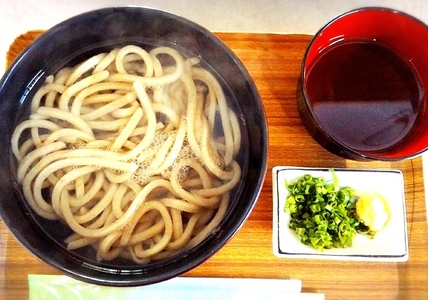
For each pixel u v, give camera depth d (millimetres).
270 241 323
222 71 317
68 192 300
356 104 327
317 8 393
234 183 304
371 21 323
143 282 267
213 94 316
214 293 316
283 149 337
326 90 328
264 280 318
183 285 317
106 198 300
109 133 312
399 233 315
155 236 300
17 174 299
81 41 313
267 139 282
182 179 305
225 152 309
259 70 344
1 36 379
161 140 306
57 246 292
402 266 324
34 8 391
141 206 299
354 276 322
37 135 304
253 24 383
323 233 310
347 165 336
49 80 314
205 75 319
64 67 319
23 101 311
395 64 336
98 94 315
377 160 299
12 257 318
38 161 300
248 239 323
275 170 320
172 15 296
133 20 304
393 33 329
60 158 297
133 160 301
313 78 329
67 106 309
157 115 312
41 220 298
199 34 302
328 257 311
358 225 321
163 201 301
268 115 340
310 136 337
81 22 296
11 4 390
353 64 333
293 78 344
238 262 321
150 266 289
